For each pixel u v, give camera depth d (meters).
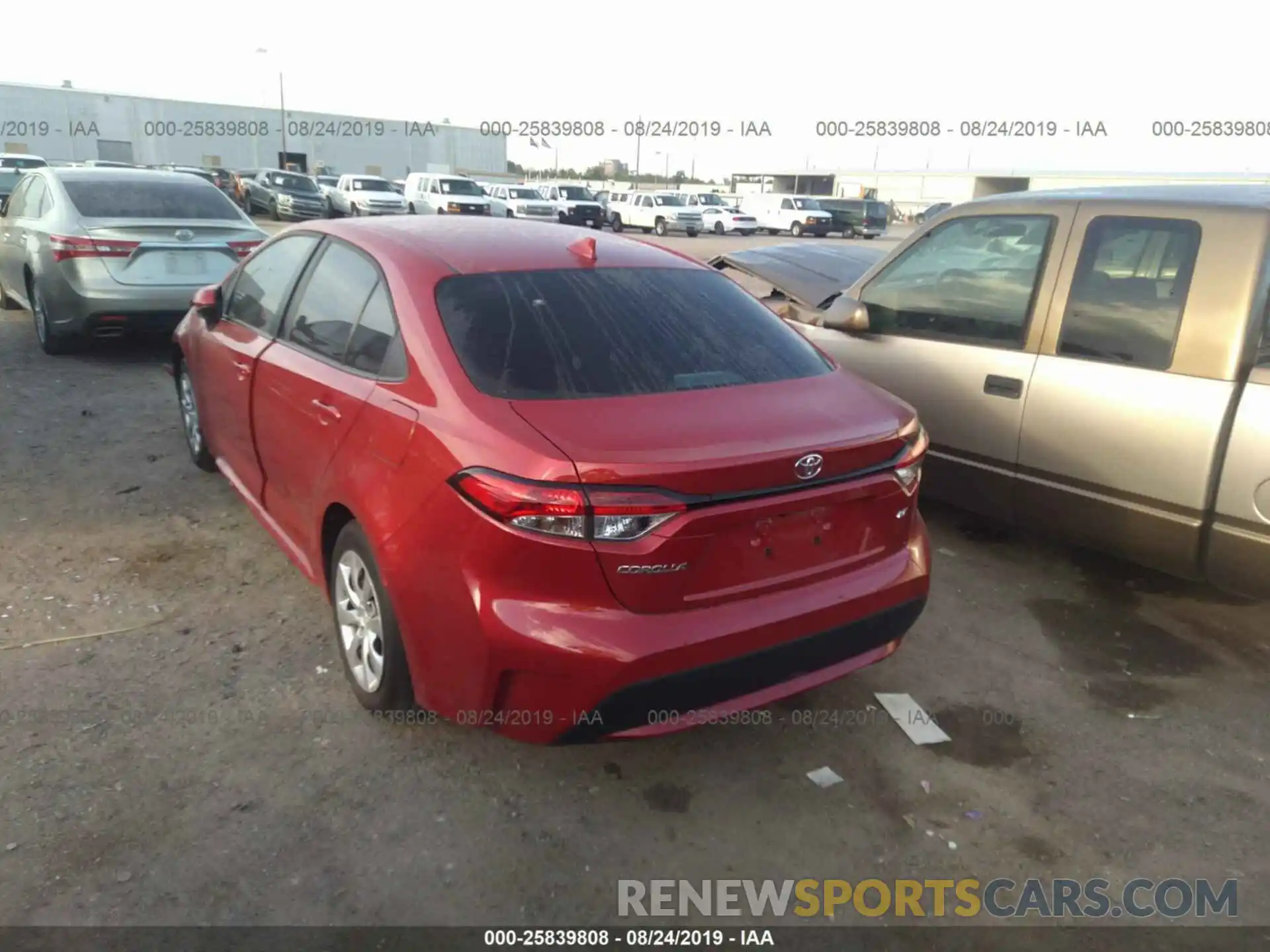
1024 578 4.58
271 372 3.71
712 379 2.99
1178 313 3.81
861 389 3.20
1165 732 3.38
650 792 2.95
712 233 40.41
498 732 2.66
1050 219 4.37
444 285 3.07
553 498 2.38
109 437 6.05
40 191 8.57
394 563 2.73
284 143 50.16
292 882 2.51
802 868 2.68
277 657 3.56
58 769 2.87
